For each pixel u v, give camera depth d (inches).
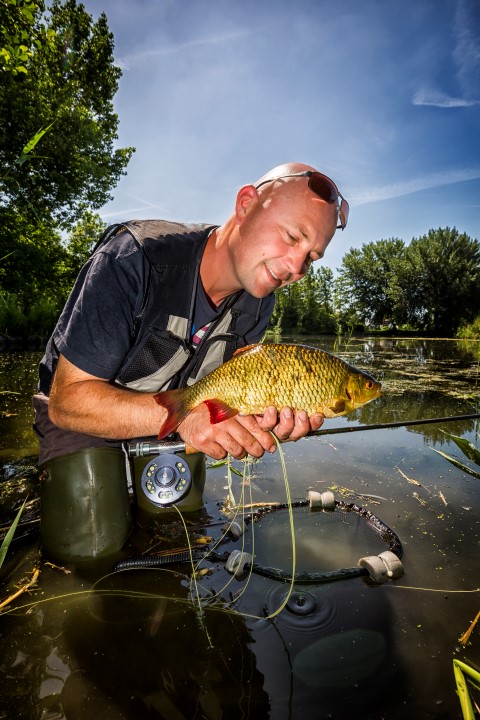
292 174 22.7
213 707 15.5
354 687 16.3
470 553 25.1
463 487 34.6
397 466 39.3
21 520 29.1
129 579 23.0
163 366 26.2
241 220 23.5
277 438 23.1
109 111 233.9
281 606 19.7
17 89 159.5
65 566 24.3
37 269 191.9
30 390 71.0
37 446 43.2
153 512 30.6
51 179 180.4
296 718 15.1
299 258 22.6
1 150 160.1
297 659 17.6
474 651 18.0
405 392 75.9
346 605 20.7
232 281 25.3
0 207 171.2
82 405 21.6
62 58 191.9
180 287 25.1
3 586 22.4
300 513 30.0
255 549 25.7
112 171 233.9
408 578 22.7
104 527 25.1
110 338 22.4
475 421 56.6
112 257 23.2
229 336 28.1
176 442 27.5
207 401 22.1
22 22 83.2
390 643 18.4
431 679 16.6
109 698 15.8
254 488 34.6
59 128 176.4
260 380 23.0
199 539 27.0
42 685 16.3
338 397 24.5
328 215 22.6
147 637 18.8
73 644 18.3
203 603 21.0
